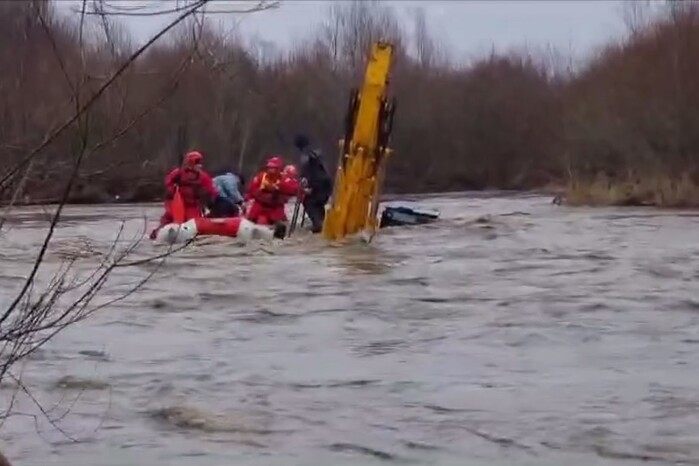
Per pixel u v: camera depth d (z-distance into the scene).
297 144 28.34
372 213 26.47
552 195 74.69
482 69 94.06
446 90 92.88
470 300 16.27
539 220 38.41
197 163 26.30
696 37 60.97
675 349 12.09
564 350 12.09
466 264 21.86
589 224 36.00
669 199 52.22
